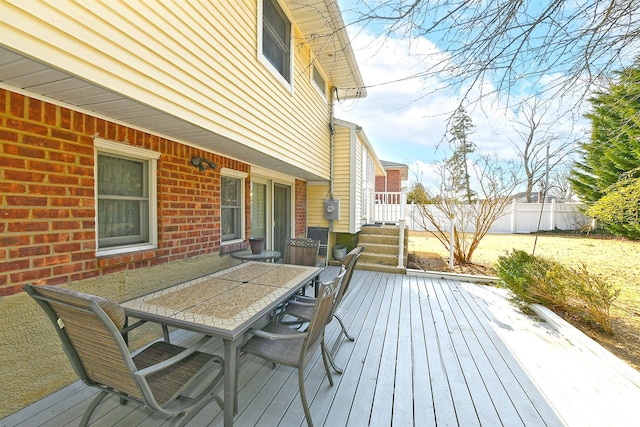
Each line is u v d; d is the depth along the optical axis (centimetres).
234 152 369
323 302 185
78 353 153
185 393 213
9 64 137
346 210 679
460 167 714
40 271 192
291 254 414
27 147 183
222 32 268
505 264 459
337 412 197
